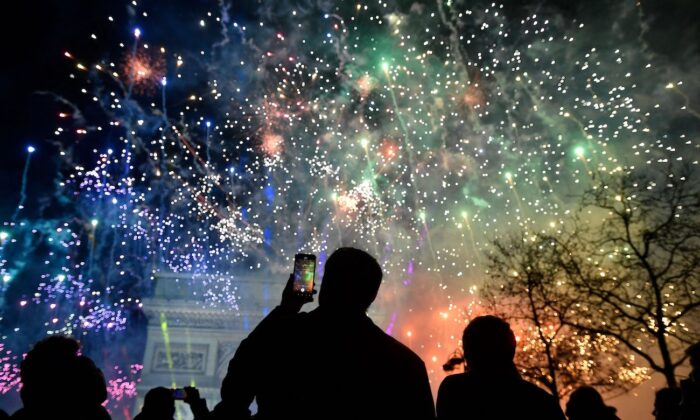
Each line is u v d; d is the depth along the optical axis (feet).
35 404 13.44
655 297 64.80
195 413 24.59
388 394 11.43
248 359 11.98
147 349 120.26
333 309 12.47
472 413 14.44
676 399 27.63
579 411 21.33
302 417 11.14
